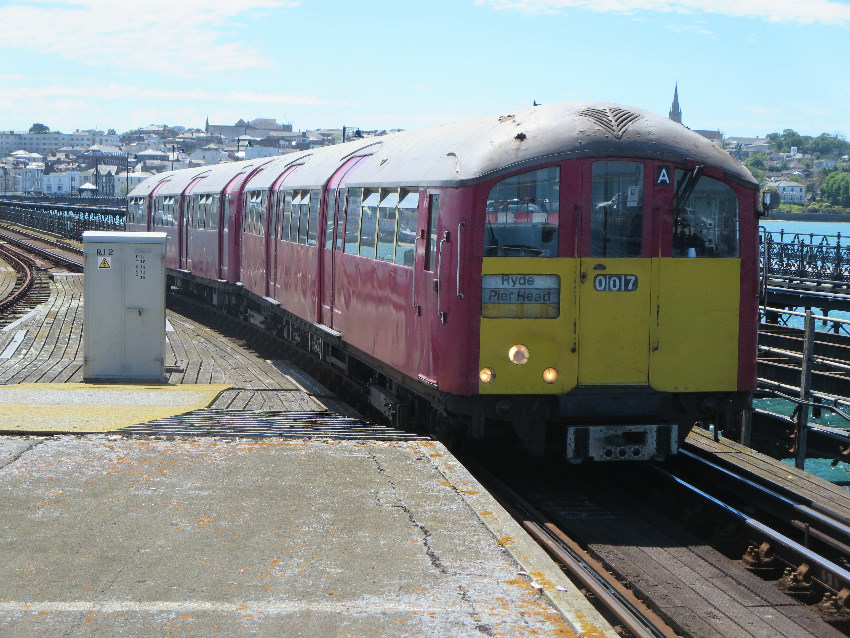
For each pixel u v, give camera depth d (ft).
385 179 35.14
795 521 25.73
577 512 27.25
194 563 17.87
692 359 28.53
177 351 51.34
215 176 77.10
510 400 27.94
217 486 22.80
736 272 28.73
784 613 19.98
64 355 48.55
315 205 45.96
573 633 15.16
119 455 25.40
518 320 27.68
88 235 40.19
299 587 16.85
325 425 31.22
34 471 23.66
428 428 32.68
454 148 29.89
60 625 15.02
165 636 14.71
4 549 18.34
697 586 21.34
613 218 27.91
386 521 20.57
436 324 28.66
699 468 30.42
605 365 28.04
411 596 16.55
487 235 27.45
